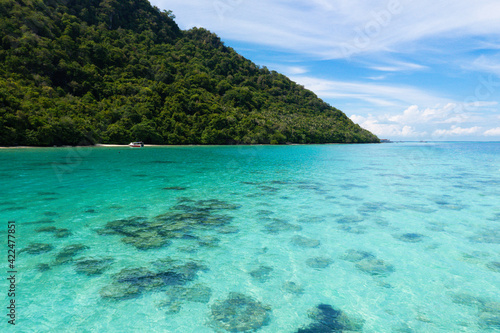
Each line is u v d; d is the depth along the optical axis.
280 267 7.00
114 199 13.77
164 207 12.38
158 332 4.64
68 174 21.94
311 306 5.44
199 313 5.15
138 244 8.24
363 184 18.55
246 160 37.03
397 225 10.21
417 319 5.07
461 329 4.81
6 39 74.69
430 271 6.84
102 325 4.79
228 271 6.75
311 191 16.17
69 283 6.05
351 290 6.02
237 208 12.35
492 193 15.80
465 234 9.33
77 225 9.83
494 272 6.79
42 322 4.83
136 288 5.92
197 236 8.97
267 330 4.73
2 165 26.53
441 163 34.19
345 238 8.93
